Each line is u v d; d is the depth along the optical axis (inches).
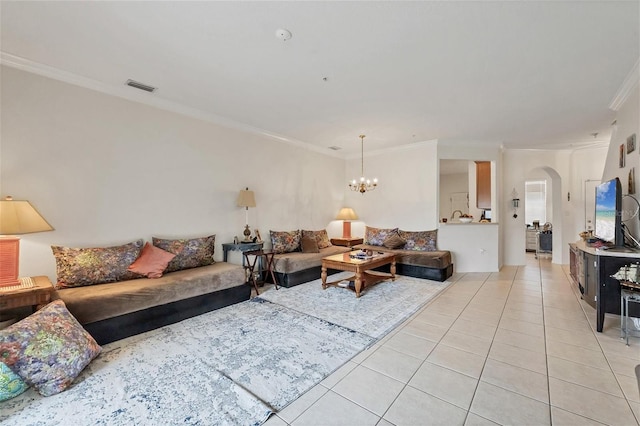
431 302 144.6
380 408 67.9
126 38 90.0
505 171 246.4
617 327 113.2
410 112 153.6
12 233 90.2
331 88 125.1
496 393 73.2
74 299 94.8
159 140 142.7
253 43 92.1
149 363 86.9
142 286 110.2
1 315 96.6
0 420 63.3
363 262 157.9
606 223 133.1
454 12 76.5
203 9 76.3
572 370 83.3
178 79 118.4
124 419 63.9
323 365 86.4
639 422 62.7
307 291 163.6
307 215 230.4
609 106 142.8
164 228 144.6
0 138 101.1
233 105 146.3
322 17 79.2
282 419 64.5
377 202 251.0
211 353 93.0
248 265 166.7
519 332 109.3
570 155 243.3
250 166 186.9
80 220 118.4
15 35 88.7
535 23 80.8
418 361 88.8
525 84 119.8
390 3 73.2
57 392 72.3
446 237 215.6
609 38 87.6
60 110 113.3
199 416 64.8
